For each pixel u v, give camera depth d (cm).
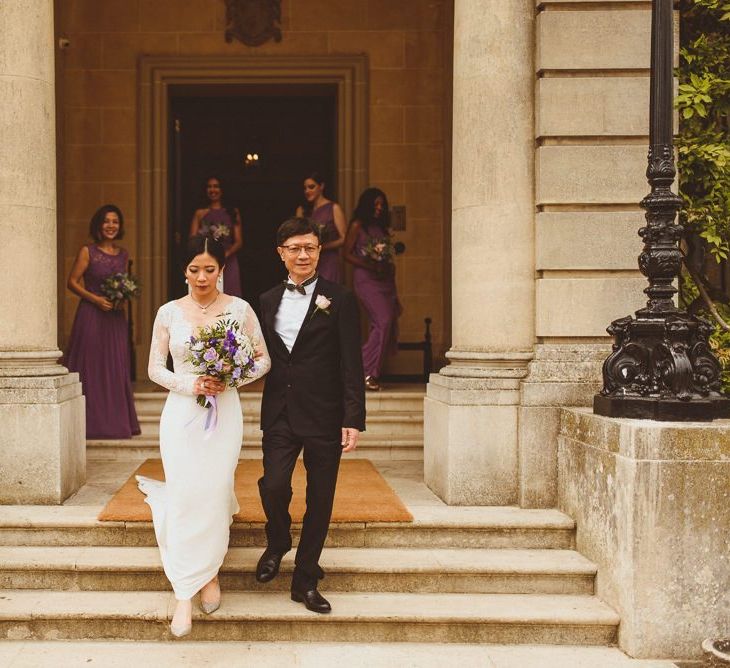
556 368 562
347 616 454
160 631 453
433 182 1015
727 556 440
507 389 567
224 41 1005
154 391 849
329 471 450
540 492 558
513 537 525
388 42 1009
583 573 488
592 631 457
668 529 438
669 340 477
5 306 566
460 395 566
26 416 552
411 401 804
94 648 442
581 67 570
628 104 571
